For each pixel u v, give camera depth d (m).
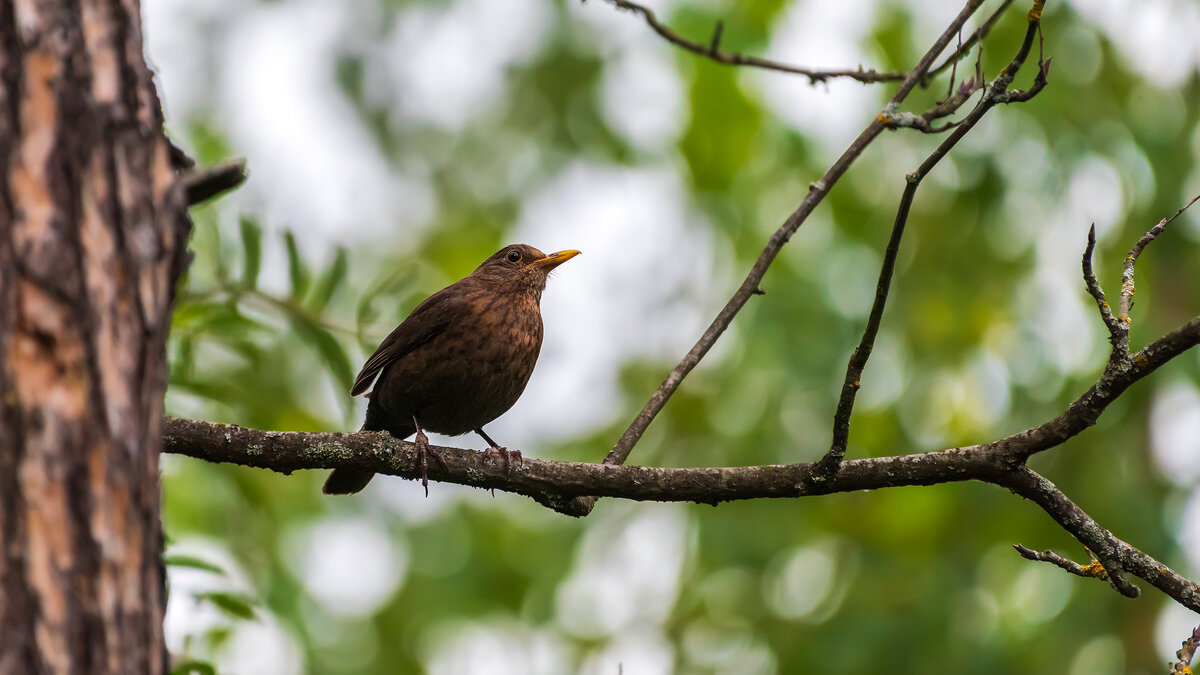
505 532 15.94
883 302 5.48
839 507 13.51
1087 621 12.12
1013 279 13.51
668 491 6.39
